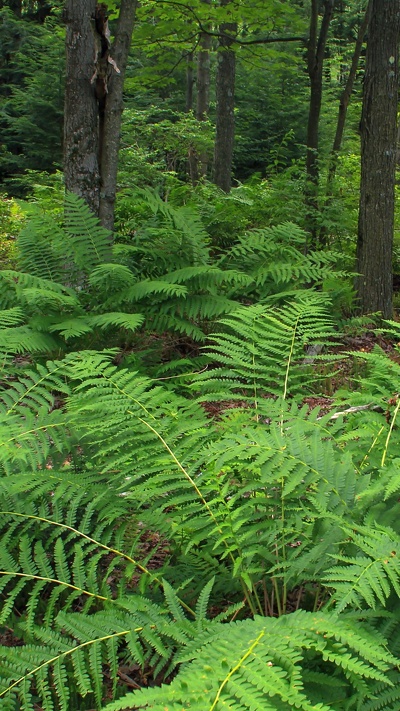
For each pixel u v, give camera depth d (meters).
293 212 8.70
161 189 10.41
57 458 2.84
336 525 2.13
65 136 6.82
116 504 2.54
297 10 20.47
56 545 2.37
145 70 11.51
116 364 5.34
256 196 9.46
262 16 9.95
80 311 5.33
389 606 1.99
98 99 6.80
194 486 2.37
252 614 2.38
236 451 2.27
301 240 6.79
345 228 8.50
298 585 2.51
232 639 1.75
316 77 9.91
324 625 1.69
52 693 2.11
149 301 5.48
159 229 6.40
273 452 2.28
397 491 2.27
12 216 10.80
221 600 2.42
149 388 4.56
